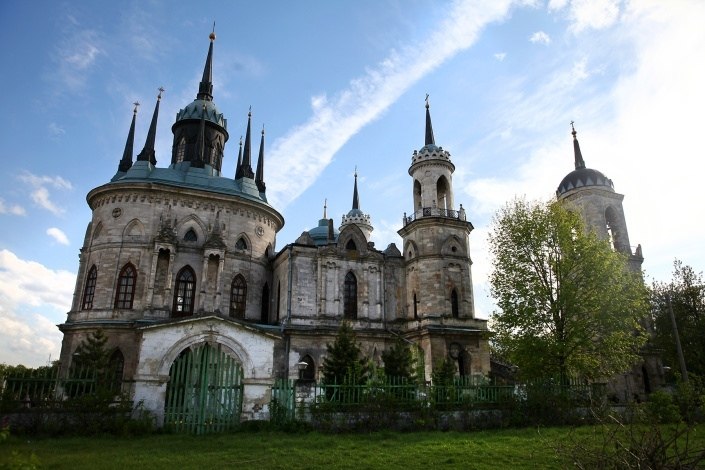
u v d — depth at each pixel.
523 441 23.39
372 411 27.66
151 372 27.19
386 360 43.12
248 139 68.56
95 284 49.06
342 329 43.09
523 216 43.47
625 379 53.56
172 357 27.86
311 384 28.78
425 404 29.16
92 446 21.09
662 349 58.06
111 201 51.56
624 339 40.19
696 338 57.50
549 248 41.59
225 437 24.30
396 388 29.72
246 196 57.03
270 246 59.38
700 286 59.28
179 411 26.81
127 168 59.31
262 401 28.30
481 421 29.66
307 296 52.28
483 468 17.09
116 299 48.16
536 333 39.62
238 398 28.00
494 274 43.34
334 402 27.55
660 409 27.84
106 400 25.12
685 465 10.53
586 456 11.65
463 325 53.38
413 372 42.88
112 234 50.25
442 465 17.69
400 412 28.23
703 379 36.66
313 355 49.25
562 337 39.25
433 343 50.78
